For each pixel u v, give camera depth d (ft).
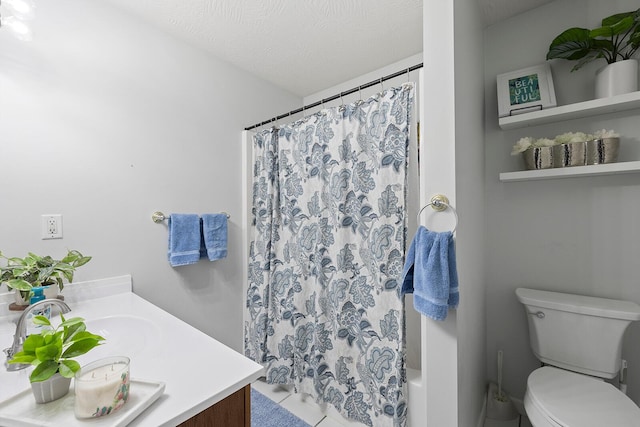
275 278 6.03
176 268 5.60
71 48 4.31
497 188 5.70
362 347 4.66
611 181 4.65
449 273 3.49
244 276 6.75
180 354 2.65
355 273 4.81
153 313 3.81
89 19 4.49
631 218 4.50
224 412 2.19
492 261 5.76
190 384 2.18
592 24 4.84
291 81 7.52
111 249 4.72
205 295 6.07
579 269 4.92
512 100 5.16
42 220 4.05
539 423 3.52
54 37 4.15
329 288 5.12
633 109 4.45
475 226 4.79
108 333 3.61
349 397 4.77
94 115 4.55
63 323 2.10
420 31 5.55
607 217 4.68
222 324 6.36
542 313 4.77
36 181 4.00
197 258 5.63
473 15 4.80
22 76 3.89
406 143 4.21
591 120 4.80
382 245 4.42
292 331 5.67
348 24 5.33
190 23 5.25
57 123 4.18
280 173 6.03
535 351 4.90
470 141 4.46
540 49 5.30
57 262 3.76
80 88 4.40
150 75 5.23
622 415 3.32
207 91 6.13
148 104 5.20
